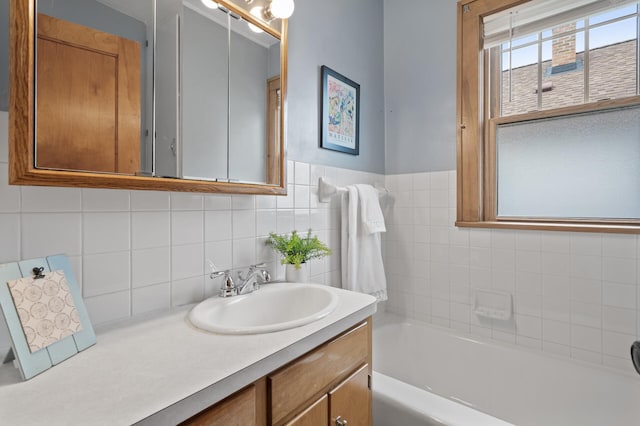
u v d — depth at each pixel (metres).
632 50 1.48
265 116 1.30
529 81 1.75
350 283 1.74
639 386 1.31
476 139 1.84
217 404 0.62
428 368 1.88
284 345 0.76
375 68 2.15
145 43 0.94
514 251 1.73
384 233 2.20
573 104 1.62
